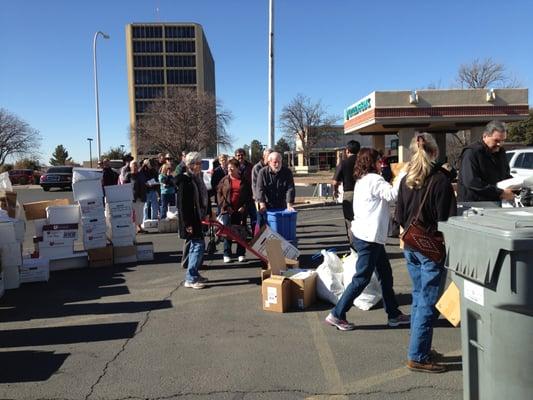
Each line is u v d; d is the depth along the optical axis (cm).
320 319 526
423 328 389
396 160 3200
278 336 480
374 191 453
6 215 704
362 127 2708
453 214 371
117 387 383
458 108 2459
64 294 653
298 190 3006
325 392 367
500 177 500
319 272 588
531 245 240
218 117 5491
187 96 5406
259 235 703
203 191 669
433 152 382
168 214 1227
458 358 419
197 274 669
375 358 425
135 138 6116
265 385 380
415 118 2455
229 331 498
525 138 4753
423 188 377
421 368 393
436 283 382
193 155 653
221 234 715
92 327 521
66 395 373
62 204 842
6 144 6962
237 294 631
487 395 268
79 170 821
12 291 674
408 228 382
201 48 11125
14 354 454
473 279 270
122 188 839
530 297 245
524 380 251
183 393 371
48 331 513
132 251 845
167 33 11012
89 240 812
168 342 473
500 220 271
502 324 255
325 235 1085
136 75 10988
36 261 720
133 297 630
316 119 6456
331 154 7288
